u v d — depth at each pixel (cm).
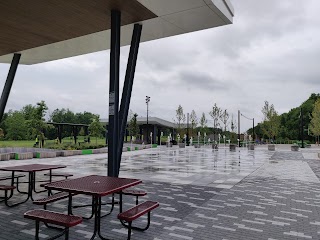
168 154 2959
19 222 585
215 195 881
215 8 917
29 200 780
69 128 7206
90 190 484
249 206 747
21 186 996
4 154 1948
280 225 591
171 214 662
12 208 697
